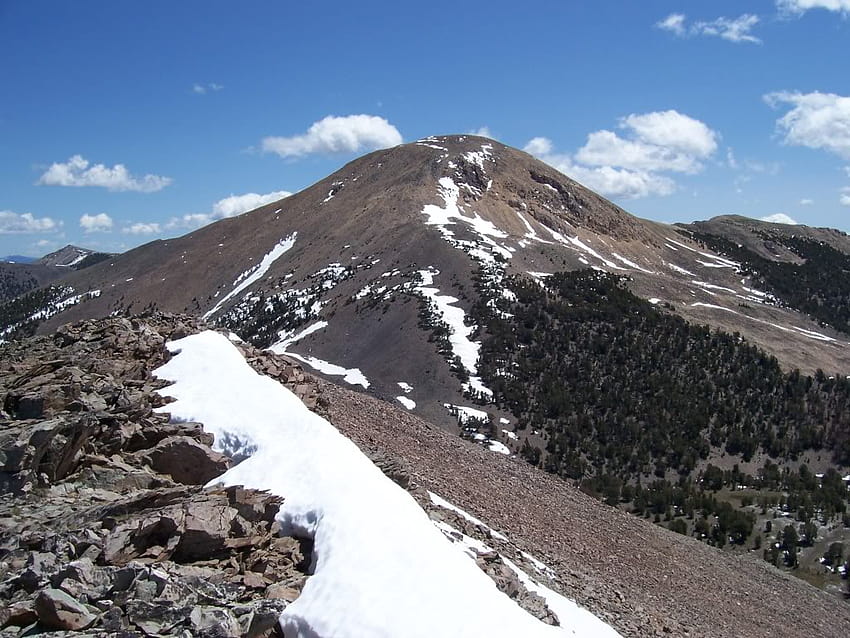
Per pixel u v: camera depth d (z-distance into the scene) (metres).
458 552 16.06
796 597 51.34
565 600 22.61
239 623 12.48
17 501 16.48
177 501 16.59
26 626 11.99
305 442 19.59
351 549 14.33
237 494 16.58
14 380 24.23
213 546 15.08
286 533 16.30
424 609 12.70
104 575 13.03
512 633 12.75
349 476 17.44
